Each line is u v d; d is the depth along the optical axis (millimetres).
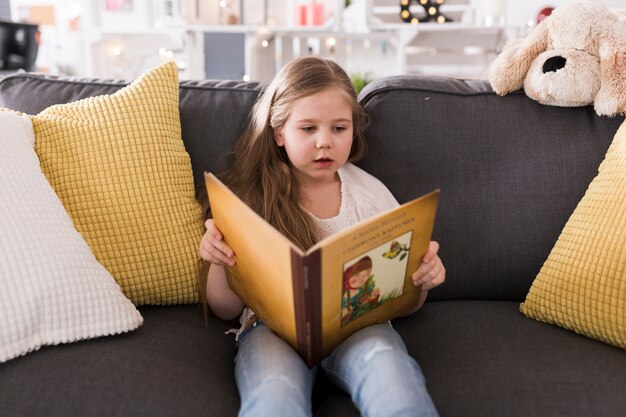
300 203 1029
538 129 1066
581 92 1021
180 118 1110
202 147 1096
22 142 911
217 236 859
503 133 1070
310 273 662
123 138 964
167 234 967
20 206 812
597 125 1058
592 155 1039
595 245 883
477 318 966
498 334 902
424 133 1077
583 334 892
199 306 1010
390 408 660
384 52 2969
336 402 793
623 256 842
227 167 1087
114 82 1174
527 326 931
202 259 966
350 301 749
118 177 950
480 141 1069
